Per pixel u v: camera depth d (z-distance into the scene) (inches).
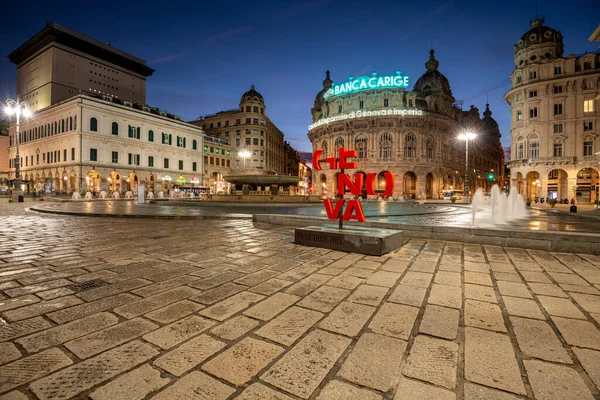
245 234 346.9
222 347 101.4
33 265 205.3
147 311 130.0
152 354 96.7
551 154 1534.2
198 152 2468.0
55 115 1916.8
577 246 257.9
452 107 2412.6
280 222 430.3
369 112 2050.9
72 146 1771.7
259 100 2938.0
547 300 148.9
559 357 97.2
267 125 3097.9
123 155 1946.4
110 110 1882.4
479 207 1056.2
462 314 131.0
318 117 2512.3
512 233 283.1
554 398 77.8
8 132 2490.2
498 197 1121.4
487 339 108.8
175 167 2278.5
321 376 86.4
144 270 194.5
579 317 128.9
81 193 1737.2
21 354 95.5
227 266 206.7
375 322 121.8
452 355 98.0
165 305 136.9
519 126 1640.0
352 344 104.3
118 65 2967.5
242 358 95.0
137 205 954.7
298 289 160.9
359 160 2108.8
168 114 2377.0
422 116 2037.4
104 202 1163.3
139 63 3100.4
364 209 912.9
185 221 481.7
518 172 1656.0
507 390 80.9
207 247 272.1
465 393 79.7
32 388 80.0
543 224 504.7
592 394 79.4
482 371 89.4
